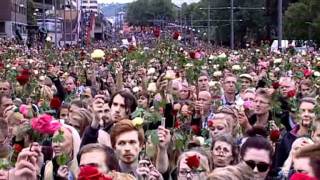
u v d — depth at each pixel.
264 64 22.25
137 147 6.83
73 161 6.81
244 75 15.77
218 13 100.38
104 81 19.75
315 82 15.84
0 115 10.91
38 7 111.56
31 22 103.12
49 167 6.62
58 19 81.19
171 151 7.72
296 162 5.07
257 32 92.75
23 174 5.54
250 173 5.43
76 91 16.41
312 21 74.50
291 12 76.12
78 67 25.66
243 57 30.44
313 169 4.98
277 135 8.70
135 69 21.14
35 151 5.71
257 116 10.69
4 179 5.55
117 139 6.81
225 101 13.80
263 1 93.06
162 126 7.61
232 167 5.41
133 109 8.86
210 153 7.28
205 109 11.38
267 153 6.52
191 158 6.57
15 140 7.12
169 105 10.28
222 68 21.44
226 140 7.27
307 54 31.56
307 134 8.68
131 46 23.81
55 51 33.62
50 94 13.43
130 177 5.36
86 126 8.71
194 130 9.42
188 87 13.70
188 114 10.91
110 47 45.56
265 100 10.59
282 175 6.77
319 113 8.75
